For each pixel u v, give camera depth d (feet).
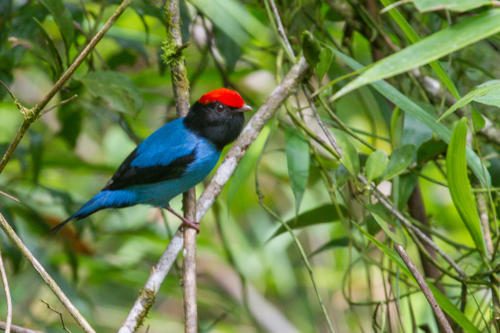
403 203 27.63
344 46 34.30
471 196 22.95
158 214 44.04
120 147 43.19
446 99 30.89
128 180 31.42
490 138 29.68
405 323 32.32
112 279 40.70
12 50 32.50
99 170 40.68
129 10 38.96
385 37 31.71
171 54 29.30
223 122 31.58
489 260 25.02
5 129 42.14
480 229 23.93
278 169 45.16
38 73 42.11
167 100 39.52
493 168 29.86
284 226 29.63
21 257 32.01
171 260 25.63
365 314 40.81
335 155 26.27
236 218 44.78
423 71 31.71
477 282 24.71
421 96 31.99
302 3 33.35
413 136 28.60
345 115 41.29
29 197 35.81
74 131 37.52
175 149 30.91
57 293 21.81
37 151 34.83
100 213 42.63
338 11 32.78
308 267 26.12
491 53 32.12
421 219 30.73
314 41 25.05
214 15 30.35
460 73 32.40
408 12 33.76
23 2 34.86
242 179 28.22
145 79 39.60
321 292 42.60
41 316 39.81
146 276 41.16
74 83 30.73
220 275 46.06
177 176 31.12
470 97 20.81
